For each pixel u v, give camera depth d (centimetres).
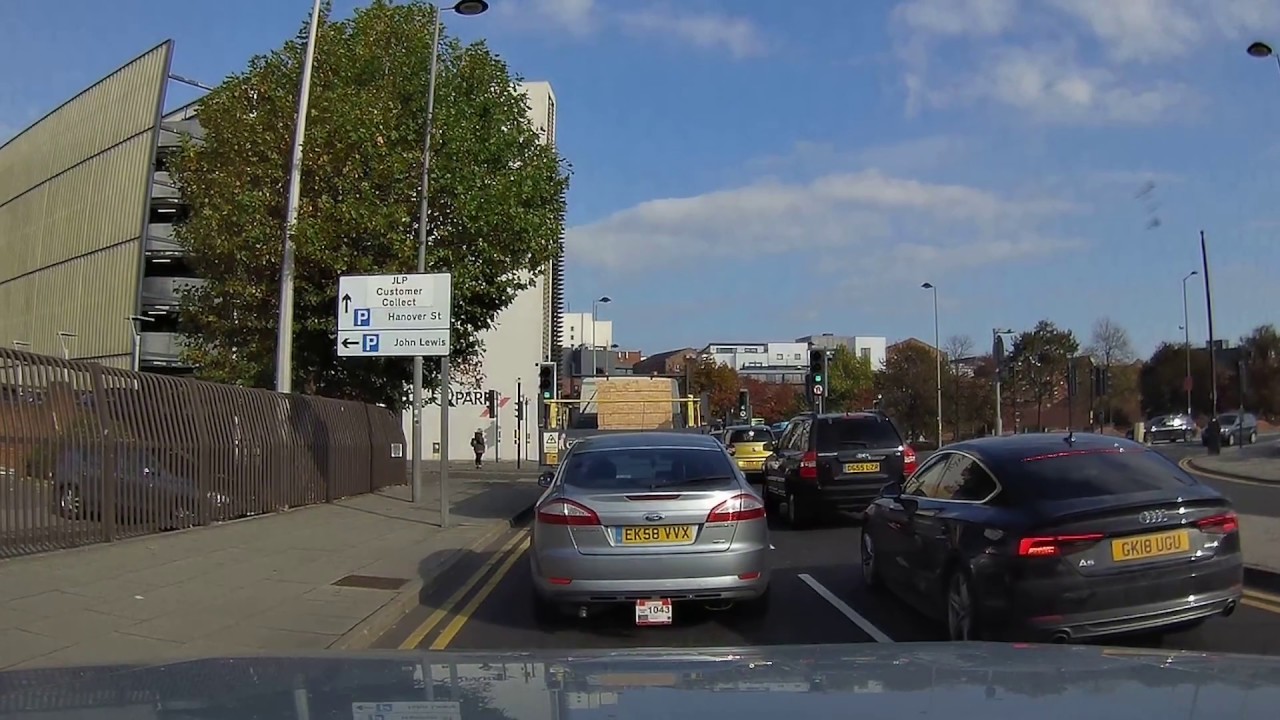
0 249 5659
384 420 2339
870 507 948
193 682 316
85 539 1130
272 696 294
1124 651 368
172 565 1046
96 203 4650
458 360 2494
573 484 793
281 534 1343
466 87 2258
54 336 4850
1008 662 339
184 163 2242
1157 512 620
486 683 310
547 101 5278
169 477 1309
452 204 2144
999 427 3600
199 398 1392
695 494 753
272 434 1631
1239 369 3678
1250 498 1741
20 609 808
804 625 796
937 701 278
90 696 296
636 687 300
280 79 2159
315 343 2267
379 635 790
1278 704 268
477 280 2206
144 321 4422
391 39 2239
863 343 12138
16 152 5597
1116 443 729
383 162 2056
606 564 734
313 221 1983
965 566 666
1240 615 760
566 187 2423
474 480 2947
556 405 2294
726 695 288
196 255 2247
